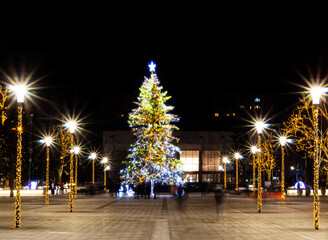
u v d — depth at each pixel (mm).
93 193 61281
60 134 81875
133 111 62719
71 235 18250
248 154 98000
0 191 69062
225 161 78812
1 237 17375
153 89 62312
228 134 105688
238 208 36688
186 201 46688
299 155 78875
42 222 23875
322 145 53156
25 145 64125
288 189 77688
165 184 67312
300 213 31438
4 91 51344
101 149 113938
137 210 33969
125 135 105250
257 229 21047
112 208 36094
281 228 21500
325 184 64625
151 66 63375
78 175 96625
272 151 85250
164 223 23891
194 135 105438
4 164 54250
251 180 102875
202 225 22922
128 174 63344
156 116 61344
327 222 24453
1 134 49375
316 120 21172
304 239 17344
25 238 17078
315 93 21188
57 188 65250
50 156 77750
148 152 61156
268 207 38219
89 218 26578
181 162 63656
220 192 29250
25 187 79375
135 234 18891
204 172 105562
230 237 18047
